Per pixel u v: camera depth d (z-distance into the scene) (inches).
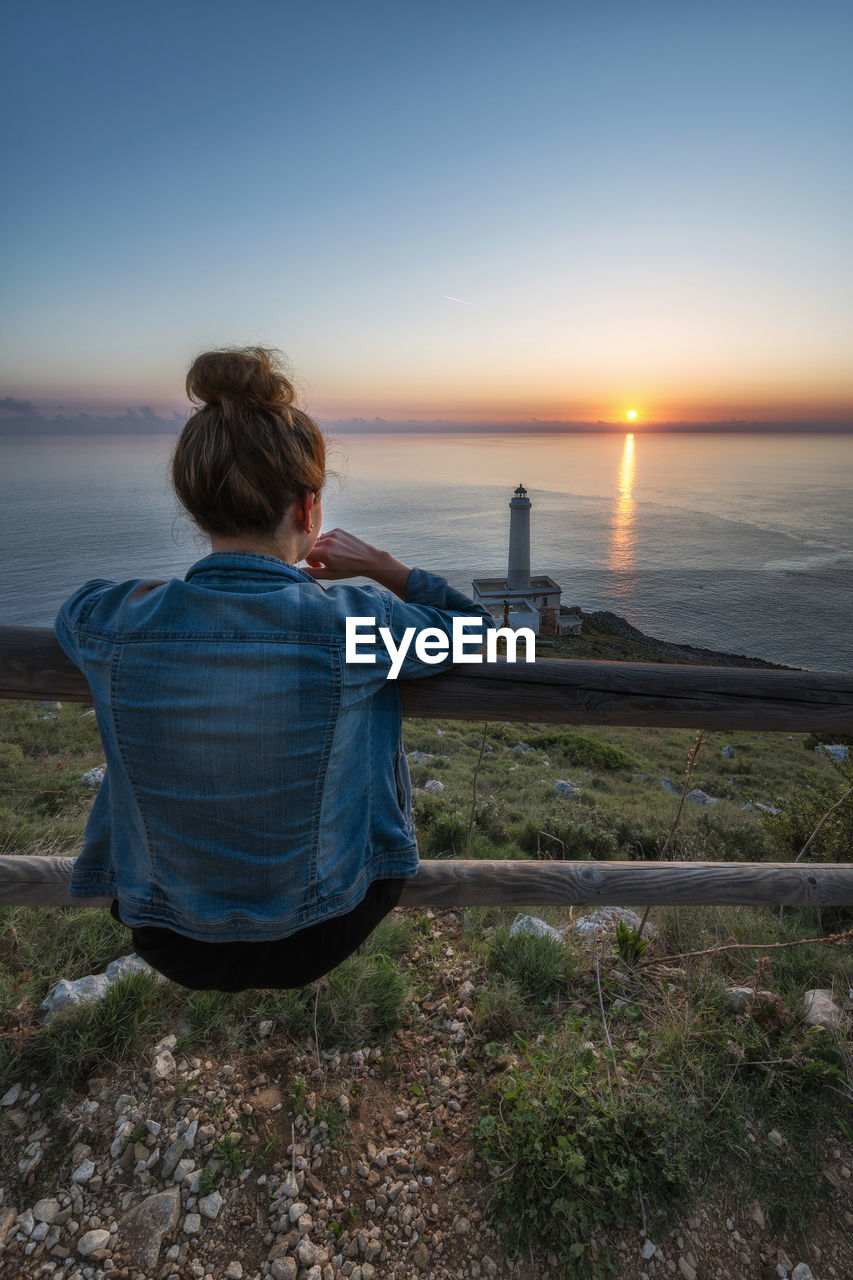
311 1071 76.8
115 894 47.2
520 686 59.0
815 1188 67.4
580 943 104.8
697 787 638.5
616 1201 63.8
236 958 42.0
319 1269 58.7
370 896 48.1
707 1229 63.4
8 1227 60.6
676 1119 70.4
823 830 230.2
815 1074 76.8
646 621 3174.2
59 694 56.1
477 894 71.1
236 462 39.6
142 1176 64.9
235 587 40.4
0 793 205.0
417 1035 85.4
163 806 39.2
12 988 87.7
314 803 40.6
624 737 937.5
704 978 93.0
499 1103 73.5
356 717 43.9
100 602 41.3
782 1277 60.8
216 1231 61.2
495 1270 59.8
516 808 343.6
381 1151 69.1
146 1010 81.6
